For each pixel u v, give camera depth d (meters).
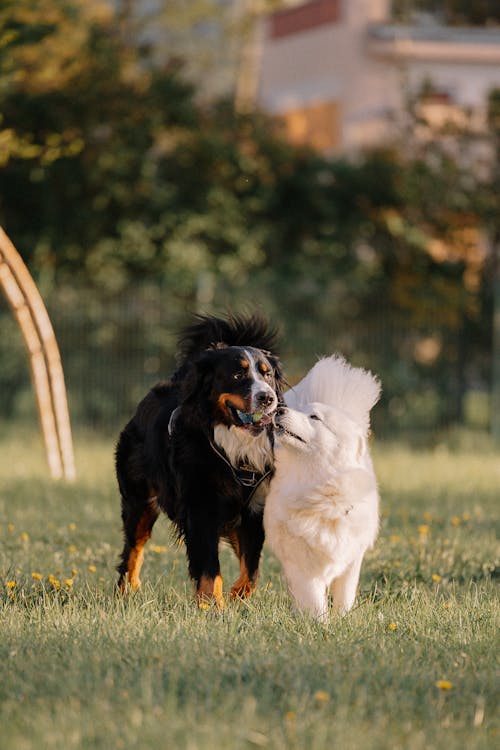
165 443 7.03
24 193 18.95
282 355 18.34
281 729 4.07
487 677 4.86
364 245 19.73
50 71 18.44
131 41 23.05
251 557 6.91
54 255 19.00
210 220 19.03
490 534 9.24
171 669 4.75
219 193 19.03
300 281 18.62
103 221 18.98
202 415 6.75
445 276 19.44
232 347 6.90
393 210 19.69
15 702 4.36
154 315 18.34
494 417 18.36
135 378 18.23
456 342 18.73
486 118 20.38
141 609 6.14
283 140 19.77
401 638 5.55
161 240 19.05
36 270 18.67
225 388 6.69
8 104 18.67
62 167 18.78
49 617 5.82
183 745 3.86
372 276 19.31
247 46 36.38
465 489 12.32
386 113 21.17
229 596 6.81
